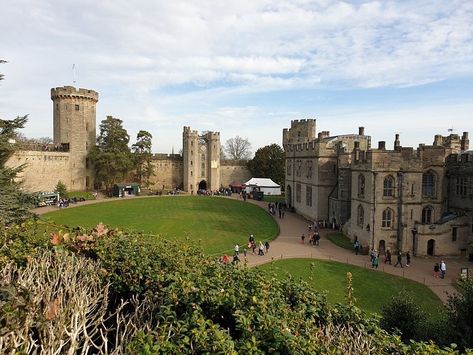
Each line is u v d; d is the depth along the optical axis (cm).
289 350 727
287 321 844
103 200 7481
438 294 2645
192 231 4519
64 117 8419
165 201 7494
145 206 6631
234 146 17150
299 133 7700
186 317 844
